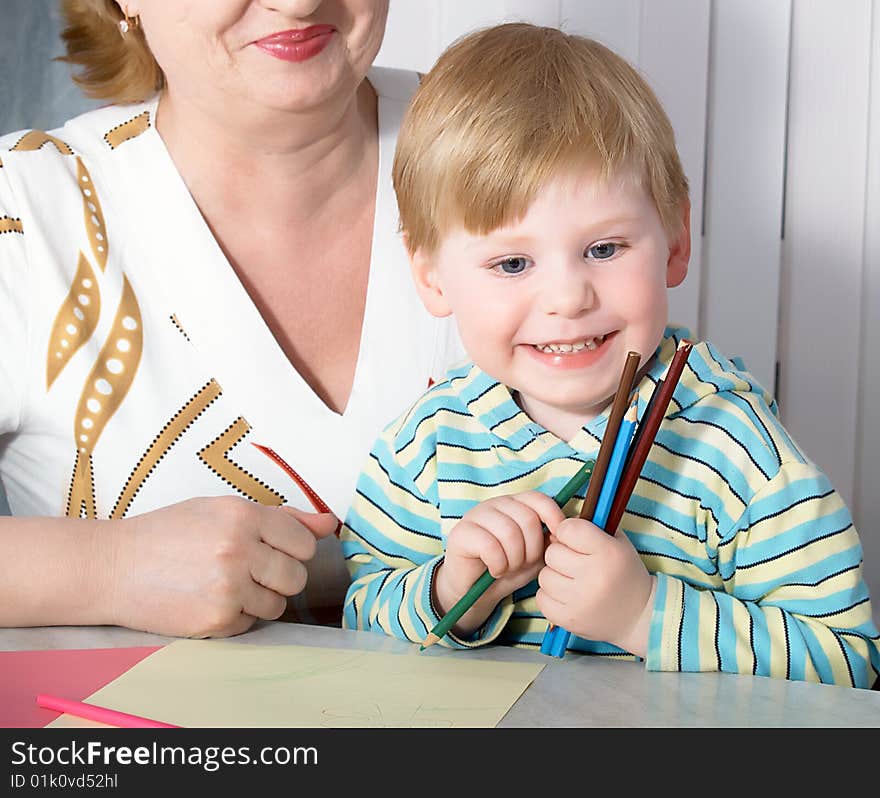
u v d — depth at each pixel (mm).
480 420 957
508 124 853
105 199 1120
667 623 797
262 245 1121
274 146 1059
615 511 817
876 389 1827
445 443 965
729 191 1761
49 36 1633
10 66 1630
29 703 714
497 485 938
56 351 1067
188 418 1084
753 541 884
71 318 1072
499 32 964
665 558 900
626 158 849
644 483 905
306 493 1091
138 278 1104
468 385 980
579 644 896
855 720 690
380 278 1143
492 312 870
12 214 1079
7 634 864
